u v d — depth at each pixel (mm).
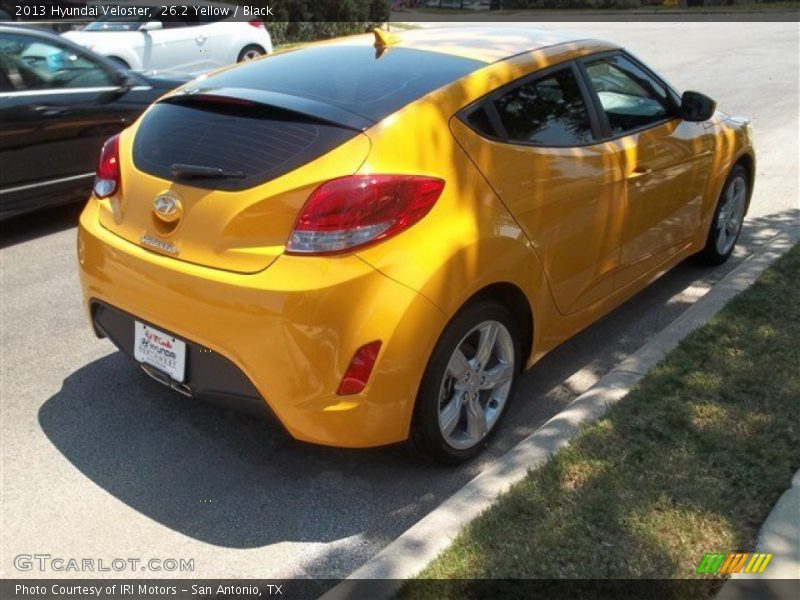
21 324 4984
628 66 4395
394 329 2959
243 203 3004
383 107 3207
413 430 3256
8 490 3395
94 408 4016
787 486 2990
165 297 3184
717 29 23297
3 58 6242
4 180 6281
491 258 3242
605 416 3502
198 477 3488
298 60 3799
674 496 2977
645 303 5090
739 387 3668
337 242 2908
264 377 2982
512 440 3730
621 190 4012
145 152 3434
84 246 3594
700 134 4766
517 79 3621
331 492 3385
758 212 6699
